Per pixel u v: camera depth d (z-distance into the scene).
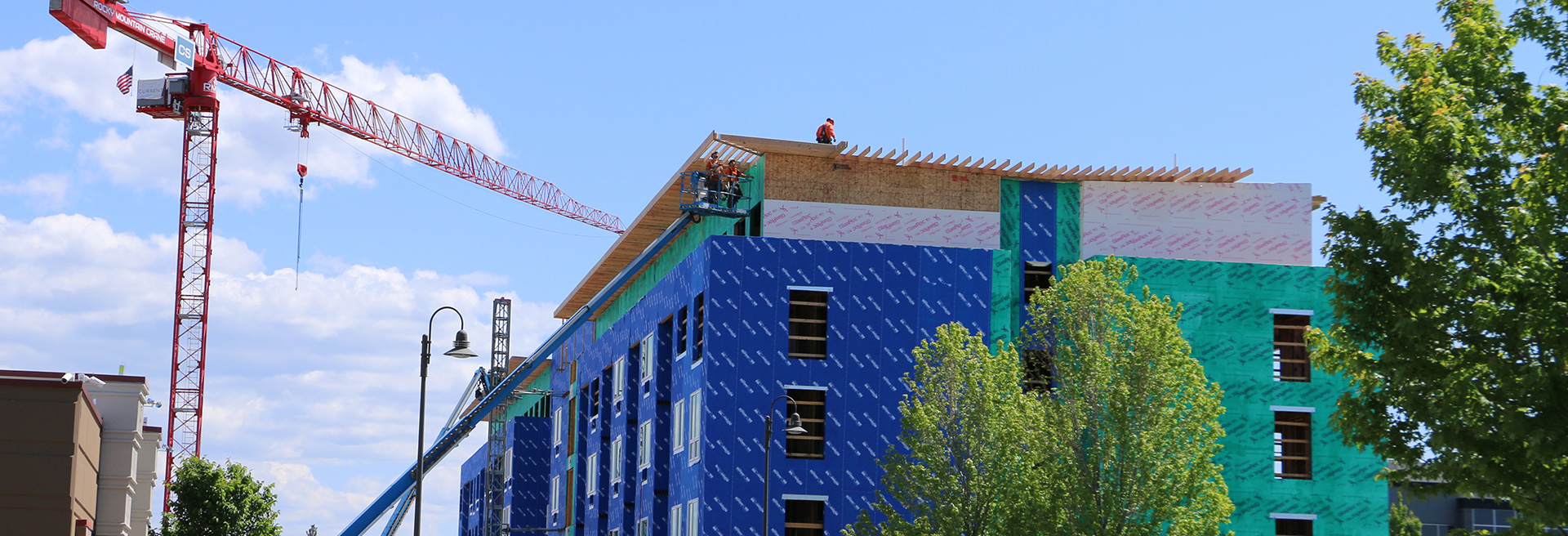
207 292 127.50
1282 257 59.56
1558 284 24.97
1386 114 27.81
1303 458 54.66
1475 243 26.11
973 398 43.34
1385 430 27.42
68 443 40.50
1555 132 25.95
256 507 60.81
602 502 68.12
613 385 68.25
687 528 52.69
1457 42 27.56
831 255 52.75
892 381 52.12
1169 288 54.97
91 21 117.50
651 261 70.00
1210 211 59.53
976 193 58.56
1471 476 26.38
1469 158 25.88
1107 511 40.56
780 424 51.31
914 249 53.34
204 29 127.75
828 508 50.84
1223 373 54.53
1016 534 40.72
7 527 39.62
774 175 57.34
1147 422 41.31
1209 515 41.50
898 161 57.66
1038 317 44.44
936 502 42.84
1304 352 55.72
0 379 40.31
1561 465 25.45
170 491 60.84
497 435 107.31
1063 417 42.00
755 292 52.03
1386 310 27.08
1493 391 25.75
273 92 133.50
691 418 53.28
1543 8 27.16
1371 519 54.19
